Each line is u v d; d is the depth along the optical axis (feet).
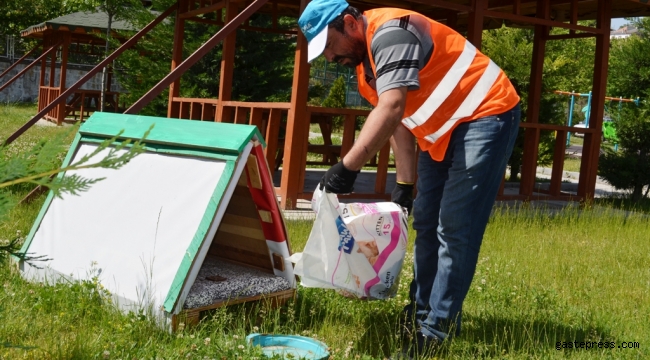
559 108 45.96
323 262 10.45
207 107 31.37
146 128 12.76
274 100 48.85
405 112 10.65
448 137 10.62
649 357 11.11
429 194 11.35
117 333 10.05
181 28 34.73
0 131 51.08
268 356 9.52
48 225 13.33
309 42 10.41
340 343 10.80
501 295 14.11
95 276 11.62
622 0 32.32
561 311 13.28
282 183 24.93
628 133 38.96
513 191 37.73
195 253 10.53
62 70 67.41
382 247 11.00
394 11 10.27
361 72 10.95
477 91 10.37
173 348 9.60
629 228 26.03
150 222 11.57
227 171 11.01
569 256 19.76
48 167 5.10
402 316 11.78
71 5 75.00
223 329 10.63
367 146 9.78
